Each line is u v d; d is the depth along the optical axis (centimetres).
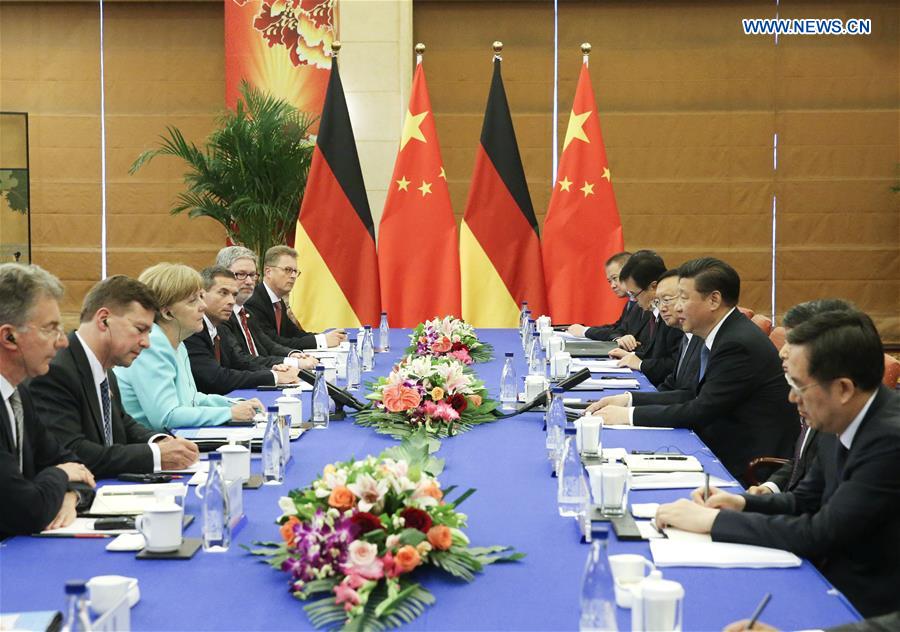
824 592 208
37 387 320
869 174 1084
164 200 1110
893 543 236
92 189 1112
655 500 279
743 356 400
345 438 369
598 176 866
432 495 225
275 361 565
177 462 319
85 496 270
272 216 952
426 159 860
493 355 635
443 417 375
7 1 1096
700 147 1088
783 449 402
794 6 1073
